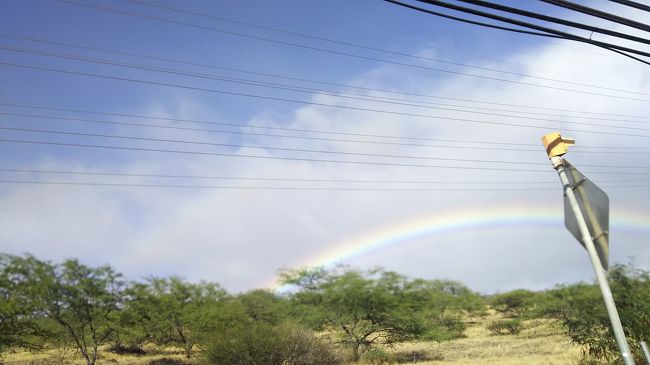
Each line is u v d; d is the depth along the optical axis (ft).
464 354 112.37
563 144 17.74
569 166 17.30
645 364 49.32
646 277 74.33
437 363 93.97
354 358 102.68
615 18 23.52
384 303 106.11
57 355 122.83
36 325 93.09
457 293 275.18
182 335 122.83
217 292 141.49
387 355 106.22
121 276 101.96
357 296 106.01
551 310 154.51
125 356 128.57
